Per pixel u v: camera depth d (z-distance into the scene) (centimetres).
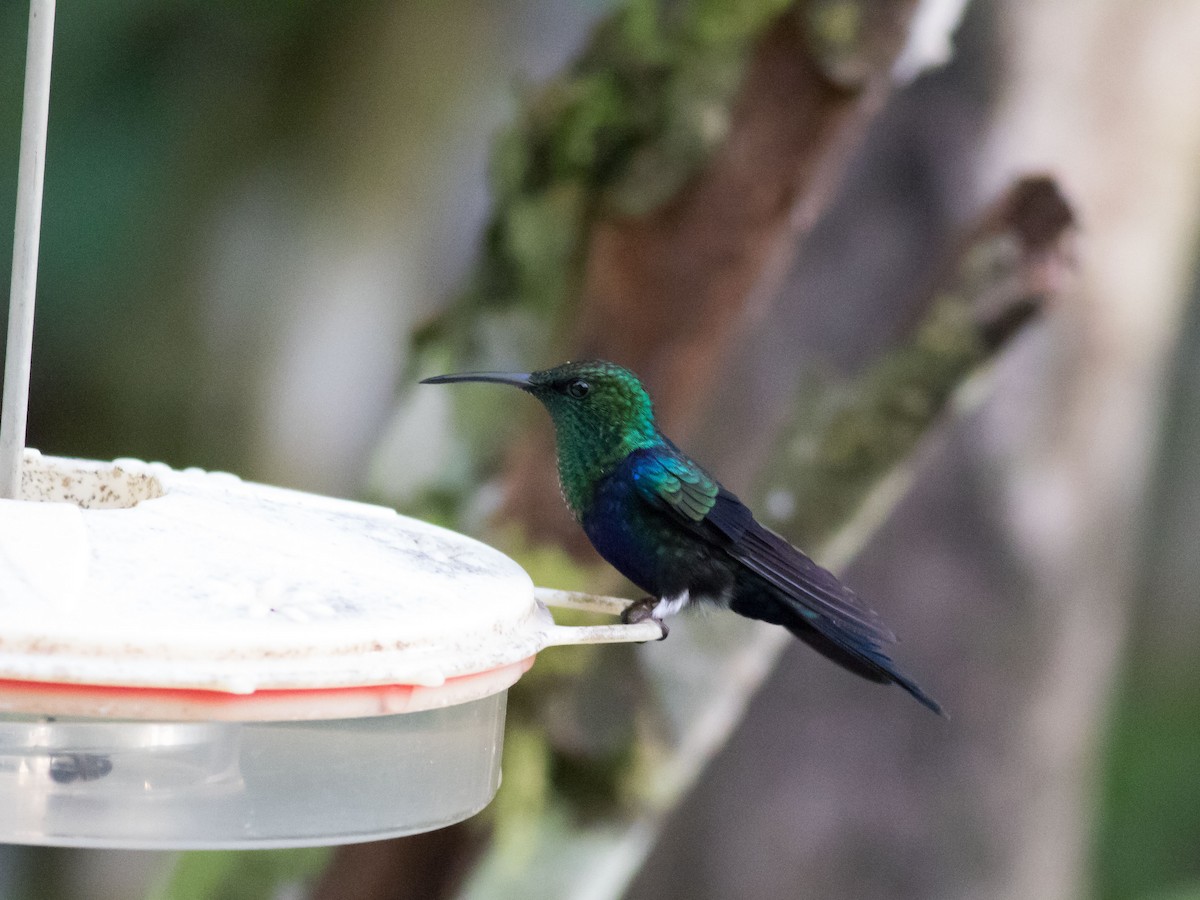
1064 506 1429
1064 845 1462
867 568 1430
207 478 620
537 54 1559
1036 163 1377
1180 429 2453
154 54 1384
